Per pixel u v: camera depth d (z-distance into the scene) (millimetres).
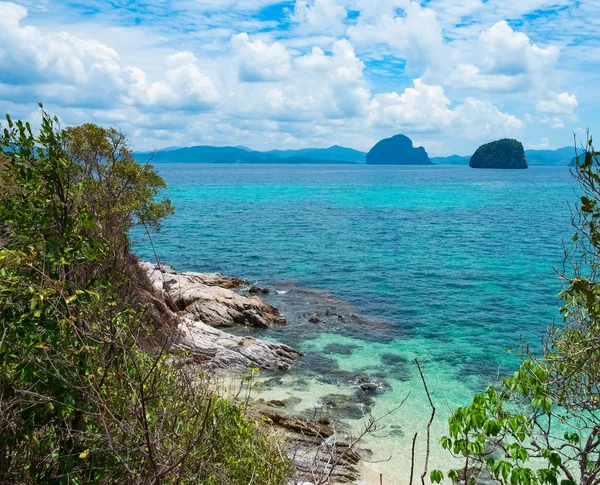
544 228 82688
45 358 5699
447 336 31781
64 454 5938
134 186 26547
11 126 6371
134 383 5680
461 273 50250
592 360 7422
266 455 9727
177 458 5723
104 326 5699
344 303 39094
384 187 189875
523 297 41344
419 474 17156
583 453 6652
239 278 45469
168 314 16734
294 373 25594
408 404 22453
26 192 6520
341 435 19328
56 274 6359
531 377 7438
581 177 6203
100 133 21500
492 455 17531
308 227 82062
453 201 132500
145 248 60844
